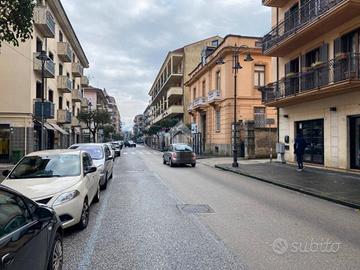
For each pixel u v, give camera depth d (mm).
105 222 7770
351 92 16672
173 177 17031
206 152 41562
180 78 57781
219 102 36781
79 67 44469
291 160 22766
